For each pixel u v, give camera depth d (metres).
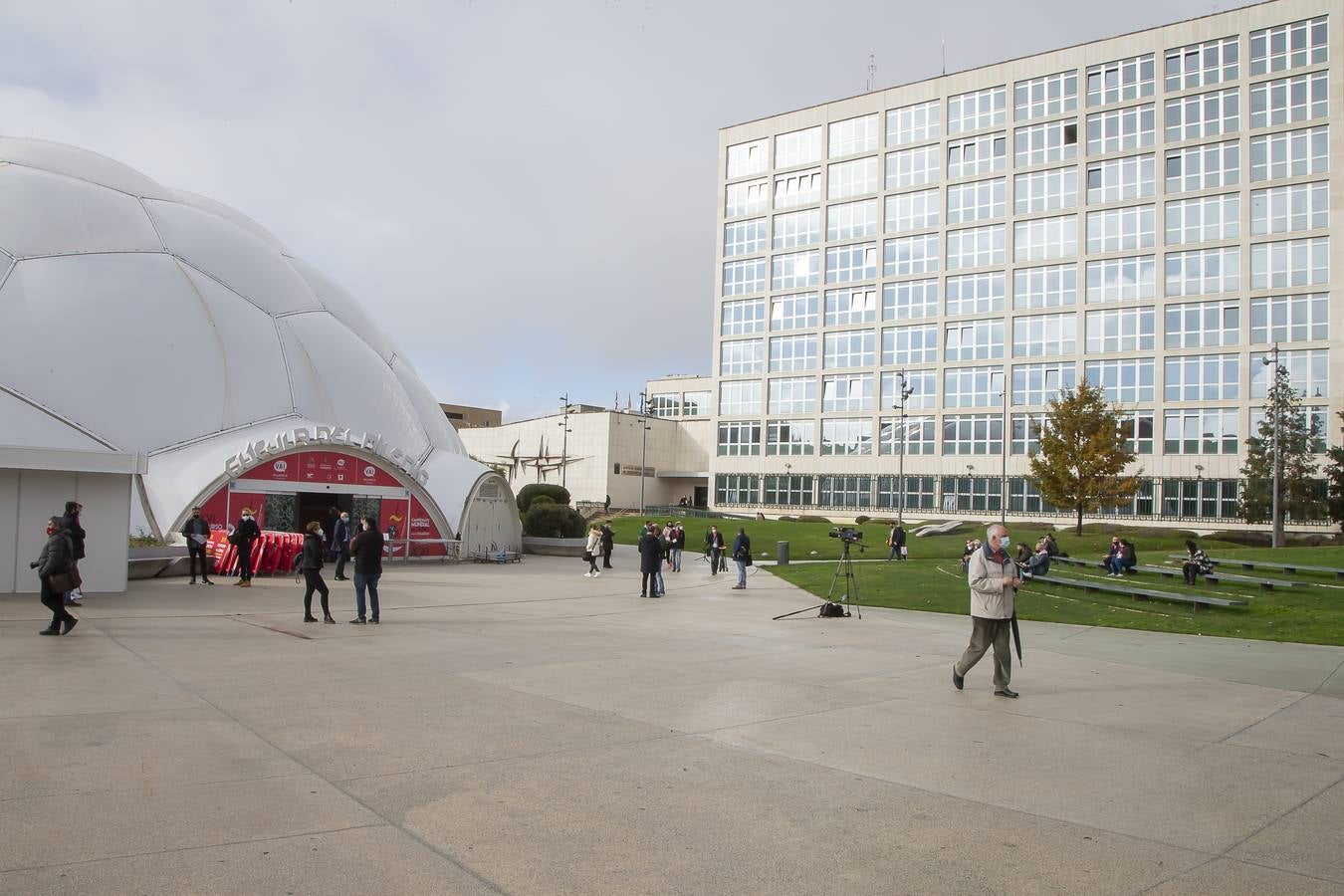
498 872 4.67
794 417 72.31
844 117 71.56
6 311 25.42
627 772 6.54
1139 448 58.16
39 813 5.27
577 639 13.73
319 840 5.02
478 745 7.17
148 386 26.75
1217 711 9.17
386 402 33.56
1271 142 55.22
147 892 4.27
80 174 30.98
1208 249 56.84
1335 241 52.94
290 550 23.42
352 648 12.05
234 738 7.12
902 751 7.33
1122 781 6.61
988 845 5.24
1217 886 4.70
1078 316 60.72
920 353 66.75
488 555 32.75
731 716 8.48
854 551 41.22
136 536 23.27
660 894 4.46
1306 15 54.34
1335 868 4.97
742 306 75.94
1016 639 9.88
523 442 99.56
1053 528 53.47
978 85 65.50
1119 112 60.22
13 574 16.75
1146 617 17.75
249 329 30.27
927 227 67.00
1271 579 24.94
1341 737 8.09
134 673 9.69
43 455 16.67
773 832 5.37
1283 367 51.06
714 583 26.47
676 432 99.06
